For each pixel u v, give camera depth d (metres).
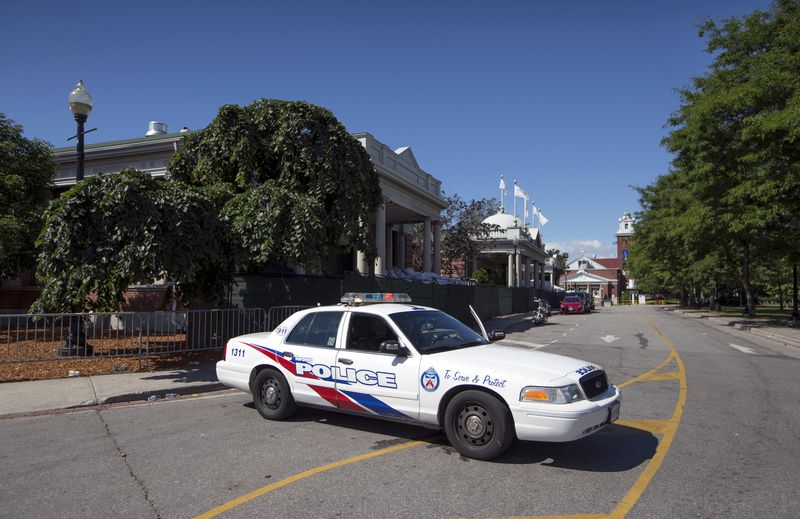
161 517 4.21
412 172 31.41
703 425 6.94
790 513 4.25
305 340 6.97
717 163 23.27
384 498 4.53
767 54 22.27
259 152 13.90
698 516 4.19
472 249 44.28
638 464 5.38
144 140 21.17
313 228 11.82
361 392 6.24
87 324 11.18
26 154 17.42
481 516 4.18
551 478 4.99
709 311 50.34
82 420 7.34
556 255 105.69
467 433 5.52
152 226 9.90
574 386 5.27
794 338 18.61
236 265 12.61
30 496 4.64
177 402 8.48
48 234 9.89
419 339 6.23
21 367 10.52
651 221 44.12
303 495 4.60
